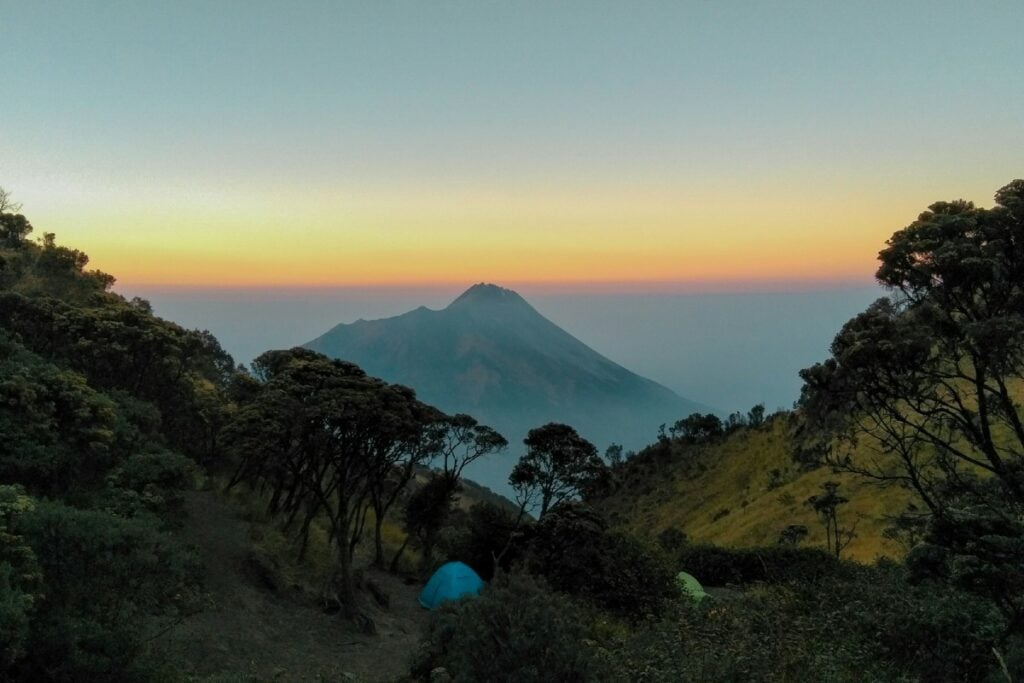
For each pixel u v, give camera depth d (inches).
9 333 946.1
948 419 437.7
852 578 778.2
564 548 922.1
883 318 398.9
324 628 796.0
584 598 828.6
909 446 475.2
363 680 637.9
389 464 1096.8
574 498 1133.1
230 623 706.8
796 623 481.7
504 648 328.8
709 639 463.2
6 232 1690.5
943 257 353.7
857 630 454.3
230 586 792.9
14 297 1007.6
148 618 505.0
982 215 363.6
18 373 701.3
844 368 419.5
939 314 385.1
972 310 385.4
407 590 1171.3
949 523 376.8
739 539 2549.2
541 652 327.9
